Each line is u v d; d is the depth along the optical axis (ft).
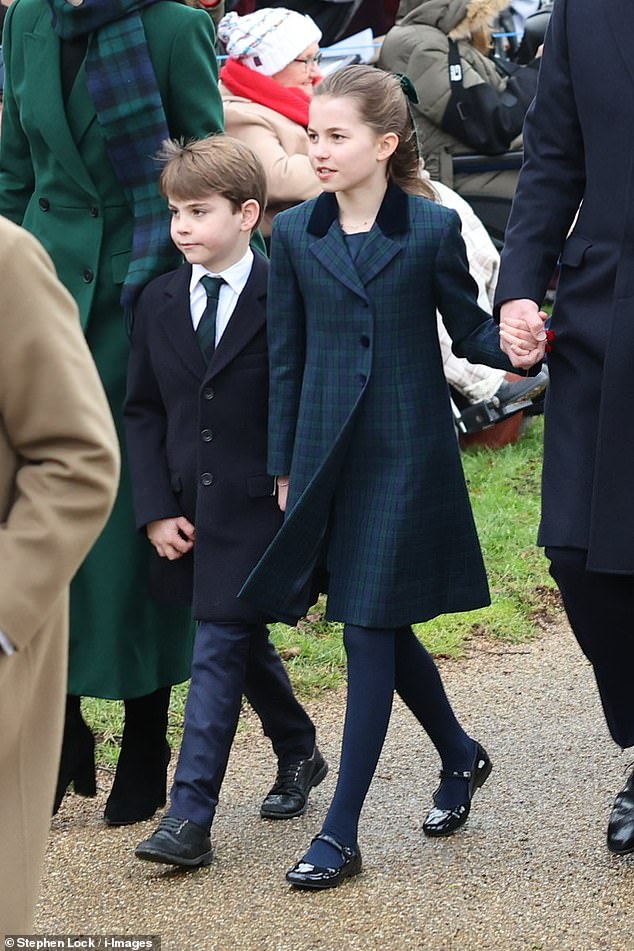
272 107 77.20
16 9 49.29
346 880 43.04
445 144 100.32
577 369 42.78
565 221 43.86
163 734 49.32
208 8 73.92
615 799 47.37
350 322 43.96
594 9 42.27
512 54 119.14
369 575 43.68
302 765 49.03
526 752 52.70
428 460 44.24
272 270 45.32
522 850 44.73
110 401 48.96
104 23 47.11
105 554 48.21
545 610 68.08
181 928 40.65
